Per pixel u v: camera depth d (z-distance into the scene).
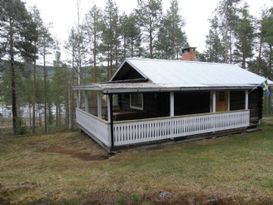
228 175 5.97
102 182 5.82
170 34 24.17
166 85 9.32
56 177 6.39
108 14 22.44
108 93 8.02
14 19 15.72
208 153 8.22
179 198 4.78
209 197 4.75
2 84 18.95
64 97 29.73
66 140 11.74
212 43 29.61
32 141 11.94
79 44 21.39
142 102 13.00
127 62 12.36
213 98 10.77
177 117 9.54
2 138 13.00
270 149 8.50
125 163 7.40
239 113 11.47
